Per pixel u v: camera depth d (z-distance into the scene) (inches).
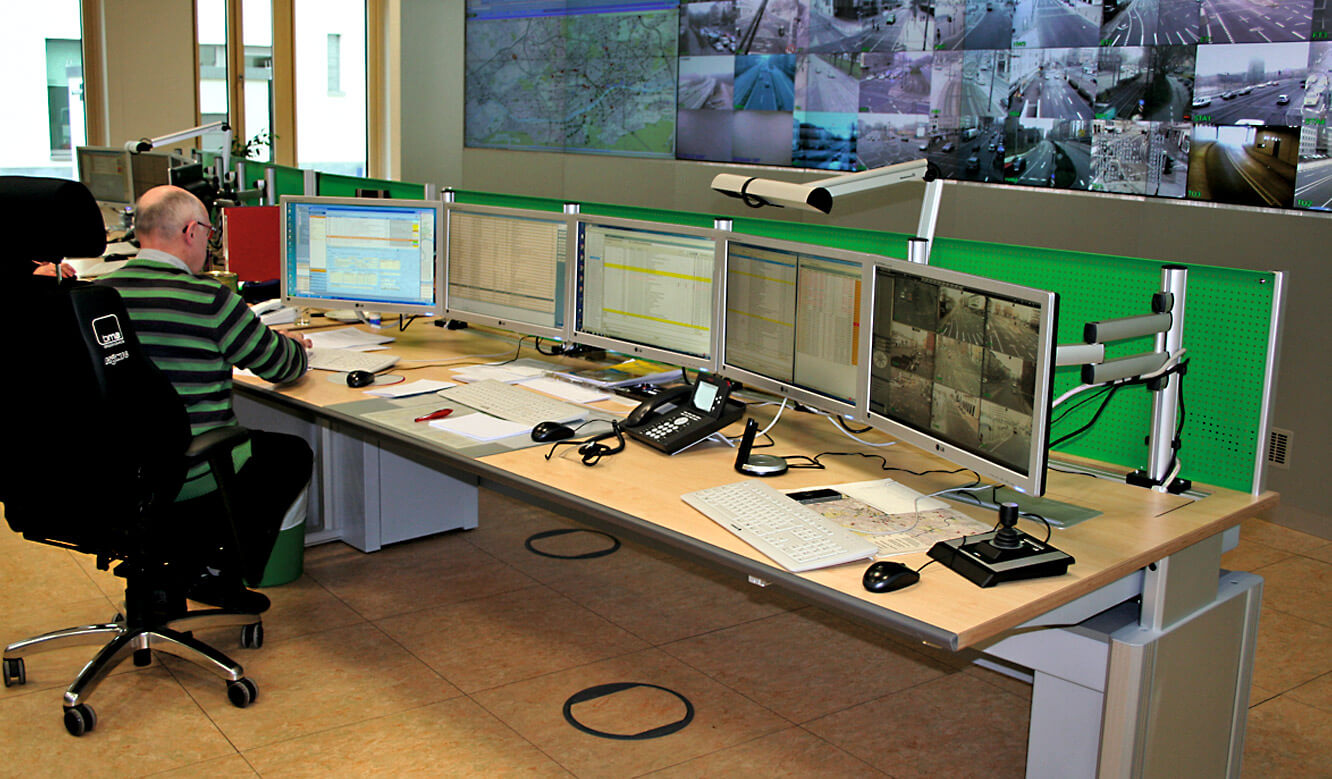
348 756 88.1
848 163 203.5
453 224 119.6
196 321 93.6
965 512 76.5
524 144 269.6
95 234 84.6
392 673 102.5
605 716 95.8
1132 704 72.9
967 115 184.1
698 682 103.0
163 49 271.4
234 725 92.3
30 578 121.6
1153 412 80.9
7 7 253.0
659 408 96.1
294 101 300.4
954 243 94.2
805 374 89.5
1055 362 66.2
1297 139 145.2
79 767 85.3
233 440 88.8
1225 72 151.6
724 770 88.0
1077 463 87.9
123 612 108.1
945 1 184.2
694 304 99.7
